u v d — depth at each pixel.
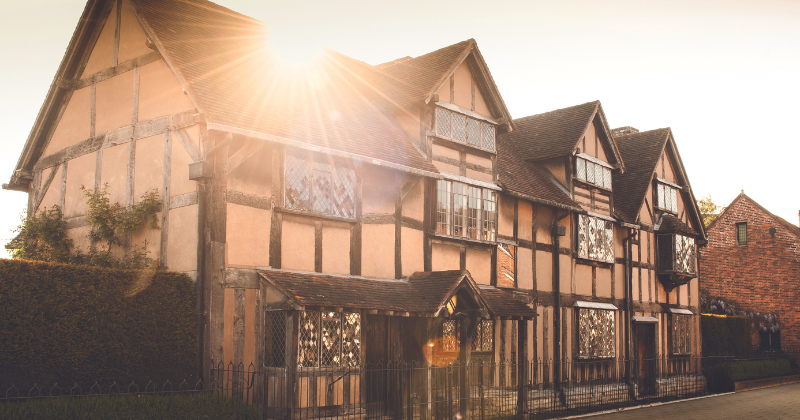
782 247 28.17
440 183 14.89
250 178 11.30
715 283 30.14
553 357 17.58
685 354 23.64
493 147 16.48
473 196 15.67
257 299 11.19
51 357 8.86
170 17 12.82
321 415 11.26
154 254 11.57
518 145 20.55
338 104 14.52
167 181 11.55
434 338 12.77
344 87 16.00
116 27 13.03
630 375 20.41
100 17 13.38
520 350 14.91
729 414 15.91
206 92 11.09
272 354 11.12
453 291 12.74
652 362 21.75
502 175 17.11
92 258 11.91
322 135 12.29
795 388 22.70
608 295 20.33
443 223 14.84
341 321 11.88
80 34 13.38
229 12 14.86
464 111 15.61
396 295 12.71
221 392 10.38
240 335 10.88
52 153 14.20
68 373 9.02
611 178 21.27
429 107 14.80
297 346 10.78
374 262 13.23
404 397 12.98
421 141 14.78
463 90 15.74
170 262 11.26
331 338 11.68
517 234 17.06
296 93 13.65
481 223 15.78
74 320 9.12
